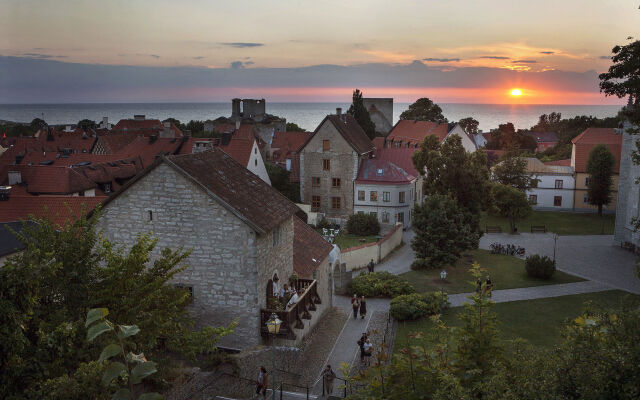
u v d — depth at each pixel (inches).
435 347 425.1
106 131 4094.5
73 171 1926.7
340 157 2556.6
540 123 7751.0
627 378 315.3
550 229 2546.8
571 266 1870.1
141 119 4906.5
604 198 2819.9
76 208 1344.7
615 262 1918.1
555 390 331.0
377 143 3757.4
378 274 1619.1
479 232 2059.5
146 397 226.8
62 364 490.6
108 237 919.7
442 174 2018.9
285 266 1023.0
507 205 2416.3
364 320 1275.8
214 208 863.7
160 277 681.6
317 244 1278.3
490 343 441.4
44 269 484.7
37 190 1838.1
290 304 936.9
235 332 882.1
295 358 906.1
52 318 523.8
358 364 967.0
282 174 2704.2
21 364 430.0
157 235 895.1
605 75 1137.4
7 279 434.6
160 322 618.2
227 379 753.0
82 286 602.2
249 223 845.2
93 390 420.2
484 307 461.7
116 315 604.4
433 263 1801.2
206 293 887.1
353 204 2564.0
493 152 4200.3
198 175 878.4
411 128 4077.3
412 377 391.9
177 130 3814.0
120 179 2190.0
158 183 882.8
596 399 314.7
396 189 2468.0
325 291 1277.1
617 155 2908.5
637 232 2028.8
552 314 1359.5
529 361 406.0
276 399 779.4
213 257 876.6
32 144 3356.3
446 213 1818.4
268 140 5123.0
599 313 389.1
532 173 2832.2
